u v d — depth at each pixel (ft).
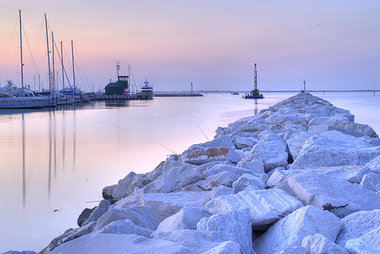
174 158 34.37
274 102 328.29
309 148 25.43
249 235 13.97
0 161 59.41
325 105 88.28
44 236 27.09
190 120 132.57
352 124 40.60
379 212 13.25
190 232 13.20
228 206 16.24
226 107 233.55
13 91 264.52
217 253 10.85
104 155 63.10
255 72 436.35
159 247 12.46
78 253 13.38
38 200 36.60
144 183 31.24
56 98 264.93
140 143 76.64
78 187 41.68
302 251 11.24
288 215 14.58
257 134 44.57
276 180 20.61
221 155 30.07
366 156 24.02
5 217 31.37
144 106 278.87
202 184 23.00
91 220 26.50
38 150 71.20
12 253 13.50
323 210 14.21
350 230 13.19
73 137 91.30
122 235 14.10
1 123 135.95
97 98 432.66
